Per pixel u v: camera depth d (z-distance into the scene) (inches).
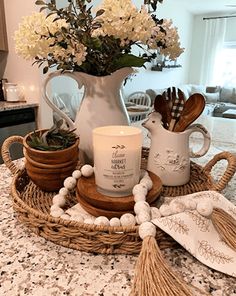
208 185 24.6
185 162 25.0
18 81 88.4
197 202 17.6
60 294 13.6
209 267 15.1
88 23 22.7
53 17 23.1
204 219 16.9
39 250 16.8
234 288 14.0
